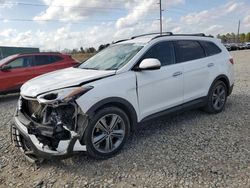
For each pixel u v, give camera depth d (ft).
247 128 14.90
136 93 12.78
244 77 33.86
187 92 15.53
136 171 10.71
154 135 14.40
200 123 16.03
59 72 14.30
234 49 158.40
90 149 11.27
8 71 27.53
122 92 12.12
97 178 10.39
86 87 11.06
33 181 10.44
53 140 10.60
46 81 12.21
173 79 14.47
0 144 14.21
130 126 12.96
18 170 11.35
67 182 10.24
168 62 14.62
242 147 12.39
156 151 12.41
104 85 11.59
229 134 14.10
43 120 10.82
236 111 18.26
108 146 11.96
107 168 11.10
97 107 11.21
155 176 10.27
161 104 14.11
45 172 11.07
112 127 12.01
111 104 11.99
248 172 10.14
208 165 10.84
